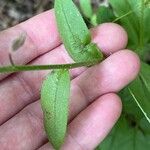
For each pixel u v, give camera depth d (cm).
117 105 12
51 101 10
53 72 10
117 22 13
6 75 12
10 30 13
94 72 12
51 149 12
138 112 13
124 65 11
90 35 11
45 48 13
